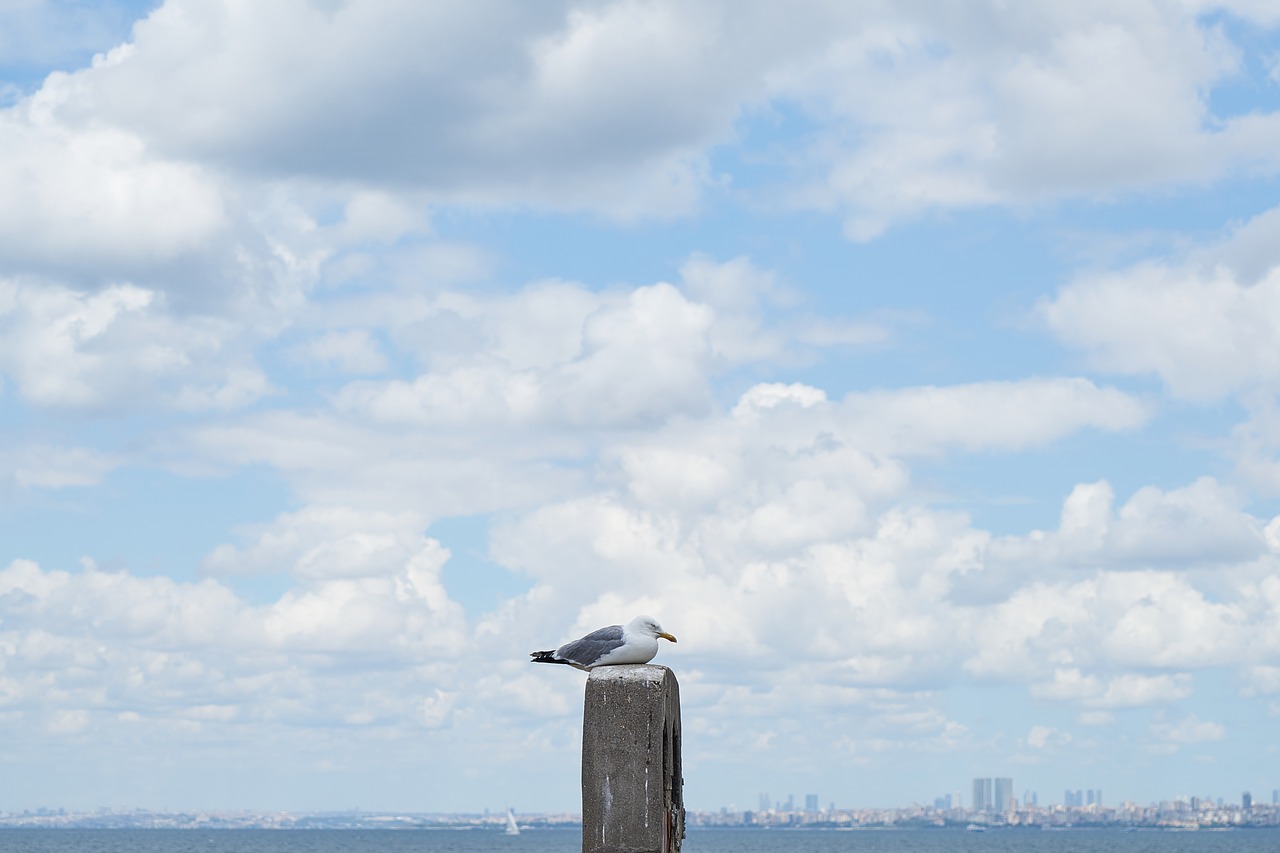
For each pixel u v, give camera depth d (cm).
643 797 1658
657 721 1672
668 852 1750
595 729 1677
